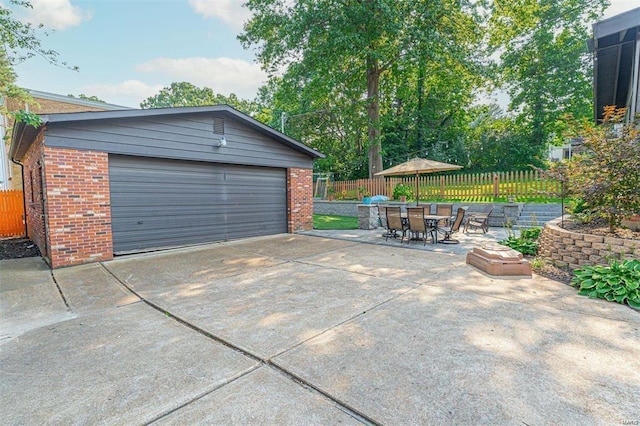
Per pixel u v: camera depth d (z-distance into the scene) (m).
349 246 7.73
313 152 10.58
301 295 4.20
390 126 24.09
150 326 3.33
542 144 23.31
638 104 5.73
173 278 5.16
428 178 13.81
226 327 3.23
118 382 2.31
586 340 2.76
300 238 9.12
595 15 20.23
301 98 17.28
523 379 2.22
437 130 25.11
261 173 9.62
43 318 3.63
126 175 6.90
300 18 13.41
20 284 4.97
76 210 6.17
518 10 17.02
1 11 7.76
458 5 14.01
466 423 1.82
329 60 14.01
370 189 15.52
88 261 6.31
